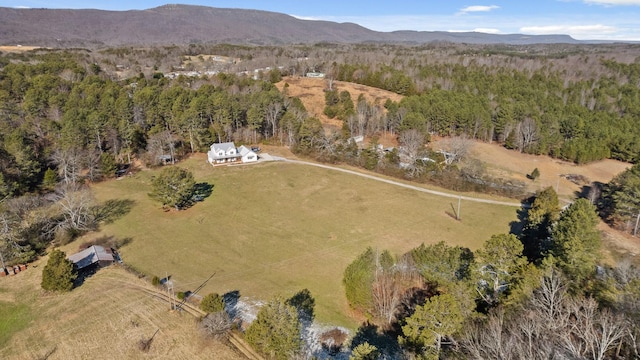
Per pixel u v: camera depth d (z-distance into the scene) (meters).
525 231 53.41
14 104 86.50
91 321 36.97
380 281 40.38
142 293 41.44
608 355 25.59
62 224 53.06
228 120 88.31
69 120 74.81
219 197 65.81
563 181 76.75
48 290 41.06
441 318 28.44
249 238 53.97
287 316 32.75
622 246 51.00
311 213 61.34
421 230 56.91
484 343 25.39
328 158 81.62
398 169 75.75
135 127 81.31
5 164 61.62
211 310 36.81
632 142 86.38
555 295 31.05
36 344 34.19
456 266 38.81
